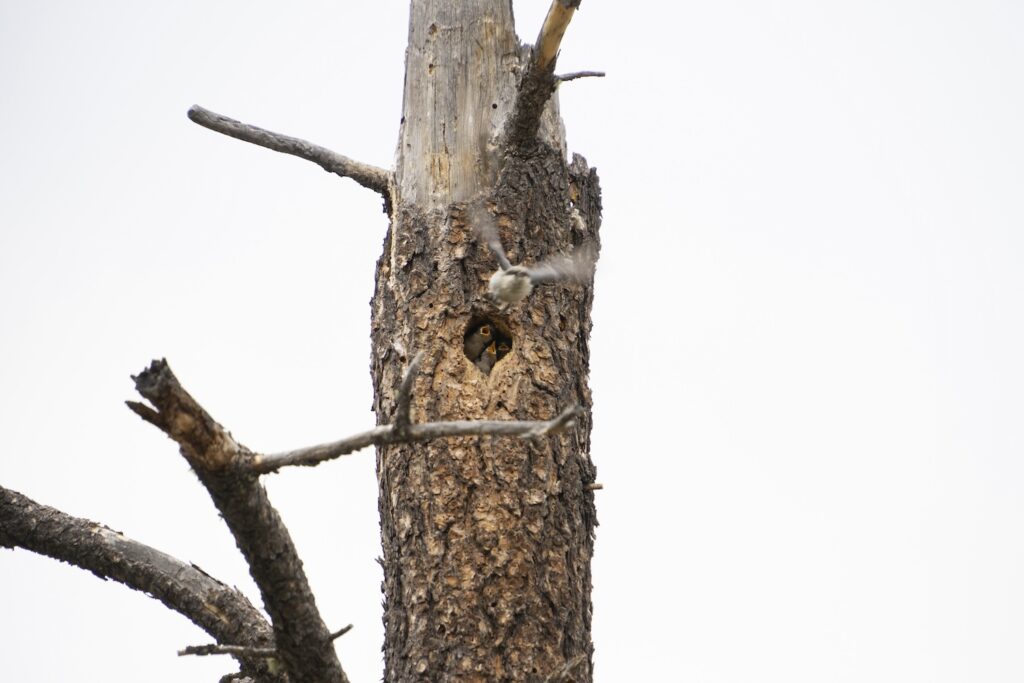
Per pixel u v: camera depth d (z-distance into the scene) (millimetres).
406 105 12531
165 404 8297
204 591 10641
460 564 11211
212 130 12547
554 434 11641
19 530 10852
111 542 10836
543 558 11312
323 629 9305
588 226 12648
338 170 12648
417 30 12688
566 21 11016
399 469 11562
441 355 11695
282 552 9008
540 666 11062
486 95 12367
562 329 12031
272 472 8734
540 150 12266
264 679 10273
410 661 11164
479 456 11406
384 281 12242
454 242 11938
